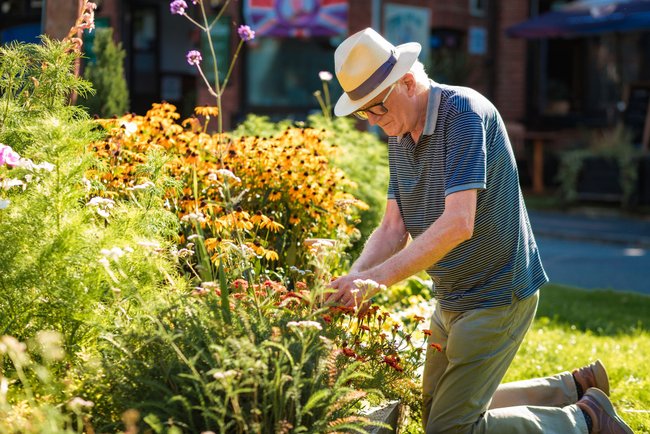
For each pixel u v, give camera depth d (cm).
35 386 315
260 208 538
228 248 403
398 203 390
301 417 290
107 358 304
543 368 578
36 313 336
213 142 567
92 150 474
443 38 2091
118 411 295
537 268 378
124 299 331
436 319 394
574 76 2239
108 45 710
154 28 1980
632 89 1977
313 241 389
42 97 445
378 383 369
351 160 716
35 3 1432
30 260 331
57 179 359
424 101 352
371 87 341
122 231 370
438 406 372
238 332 304
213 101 1809
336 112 359
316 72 1848
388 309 602
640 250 1317
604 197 1722
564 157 1766
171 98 2034
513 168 361
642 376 560
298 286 392
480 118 344
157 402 281
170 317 311
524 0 2184
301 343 304
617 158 1703
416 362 403
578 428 378
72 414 296
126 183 479
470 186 333
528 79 2205
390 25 1903
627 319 789
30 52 457
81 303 331
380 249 389
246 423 285
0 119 410
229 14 1773
